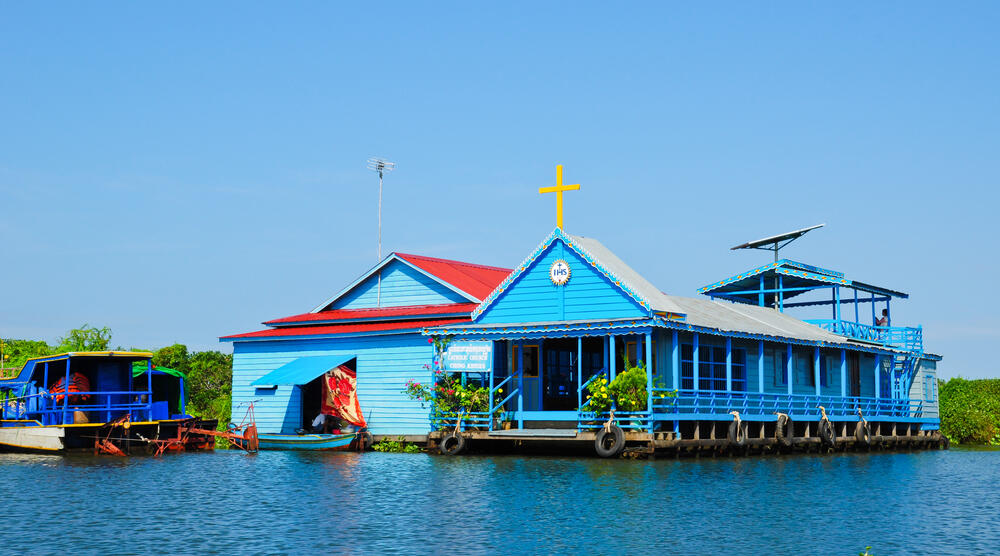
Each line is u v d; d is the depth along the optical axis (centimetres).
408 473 3503
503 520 2480
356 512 2600
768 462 4100
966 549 2159
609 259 4338
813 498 2920
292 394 5141
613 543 2205
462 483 3188
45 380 4597
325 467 3759
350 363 4959
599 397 3978
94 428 4462
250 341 5281
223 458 4244
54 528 2377
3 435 4559
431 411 4534
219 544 2184
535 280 4353
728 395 4344
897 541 2248
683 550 2139
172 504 2748
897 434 5709
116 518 2516
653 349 4203
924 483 3403
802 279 5881
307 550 2125
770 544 2205
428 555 2080
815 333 5222
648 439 3869
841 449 5091
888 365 5906
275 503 2764
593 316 4178
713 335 4388
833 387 5394
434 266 5394
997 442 6638
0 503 2775
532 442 4444
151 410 4869
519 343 4434
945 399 7156
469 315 4938
